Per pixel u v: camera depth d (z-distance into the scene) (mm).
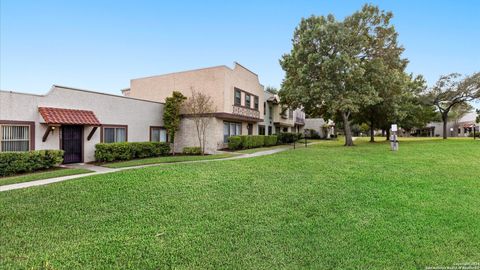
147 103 18281
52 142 12789
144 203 5852
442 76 29719
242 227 4648
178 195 6445
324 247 3930
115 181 7641
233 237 4242
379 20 22906
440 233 4434
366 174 9242
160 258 3566
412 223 4871
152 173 8805
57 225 4664
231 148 20031
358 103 21375
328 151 17375
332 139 44094
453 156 14383
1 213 5152
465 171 9875
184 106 20500
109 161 14031
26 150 11766
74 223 4762
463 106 35219
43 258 3525
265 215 5246
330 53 21859
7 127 11195
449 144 22484
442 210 5566
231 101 20781
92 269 3285
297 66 23266
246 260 3537
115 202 5883
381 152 16594
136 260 3506
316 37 21656
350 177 8750
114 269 3281
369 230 4555
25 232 4367
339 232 4469
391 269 3352
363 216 5223
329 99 21047
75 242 4023
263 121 26562
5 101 11125
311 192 6910
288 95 23328
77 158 13867
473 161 12469
